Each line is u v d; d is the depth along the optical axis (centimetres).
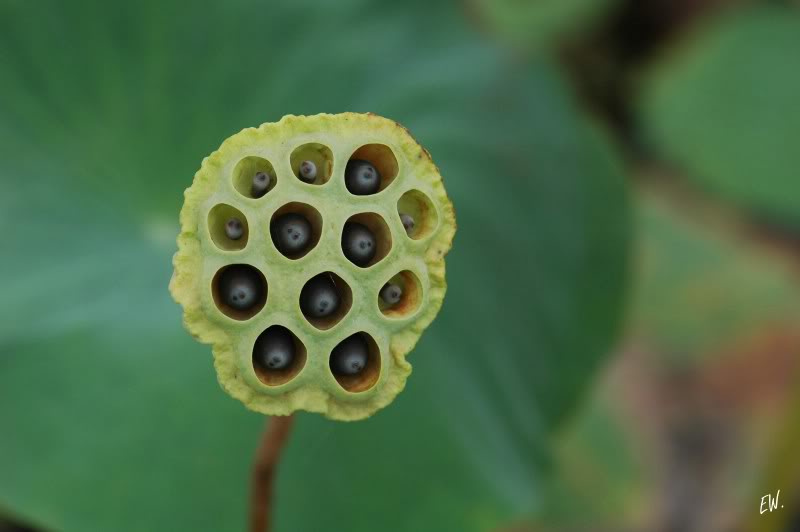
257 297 102
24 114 126
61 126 126
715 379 174
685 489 163
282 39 129
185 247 101
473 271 130
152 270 125
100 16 126
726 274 183
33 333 123
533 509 127
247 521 119
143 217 127
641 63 208
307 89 129
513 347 130
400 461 124
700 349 177
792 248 194
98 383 122
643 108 202
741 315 180
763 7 205
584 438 160
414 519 123
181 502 120
